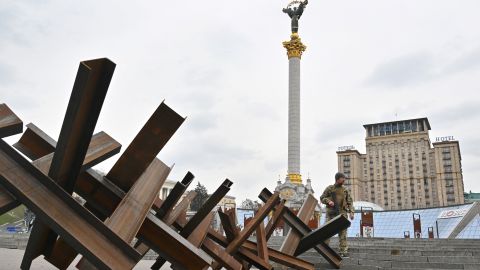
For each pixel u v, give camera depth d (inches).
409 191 6663.4
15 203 118.3
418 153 6712.6
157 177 156.9
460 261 349.4
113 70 106.9
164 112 129.1
